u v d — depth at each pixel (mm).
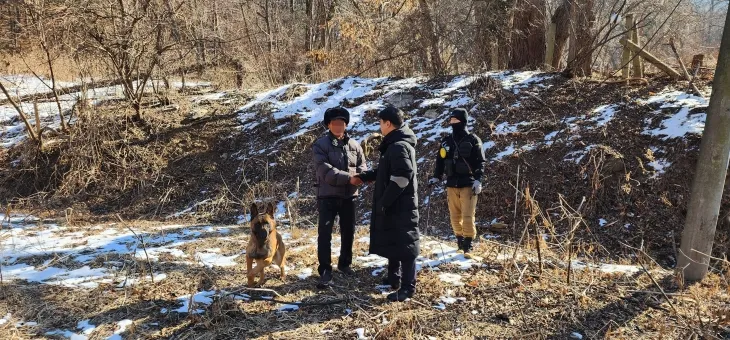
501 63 12898
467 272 5113
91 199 9422
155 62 10898
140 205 9180
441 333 3811
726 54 4309
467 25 12930
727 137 4402
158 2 10773
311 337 3734
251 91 12875
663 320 3984
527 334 3766
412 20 13070
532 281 4793
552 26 11250
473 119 9188
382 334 3721
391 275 4660
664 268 5473
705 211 4570
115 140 10477
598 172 6902
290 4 22500
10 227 7465
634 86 8914
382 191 4273
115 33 10258
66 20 9617
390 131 4332
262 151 10125
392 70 14188
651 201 6469
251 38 16359
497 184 7578
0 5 9992
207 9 13102
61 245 6430
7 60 12367
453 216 5824
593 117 8219
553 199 7059
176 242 6539
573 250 6000
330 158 4684
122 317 4102
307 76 15250
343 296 4492
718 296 4355
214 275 5105
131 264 5469
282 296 4500
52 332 3869
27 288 4750
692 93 8086
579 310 4184
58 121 11648
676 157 6723
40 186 9891
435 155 8609
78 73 10883
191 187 9508
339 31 16797
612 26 9555
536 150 7887
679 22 14117
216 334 3793
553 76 10117
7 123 11828
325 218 4723
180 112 11586
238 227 7617
